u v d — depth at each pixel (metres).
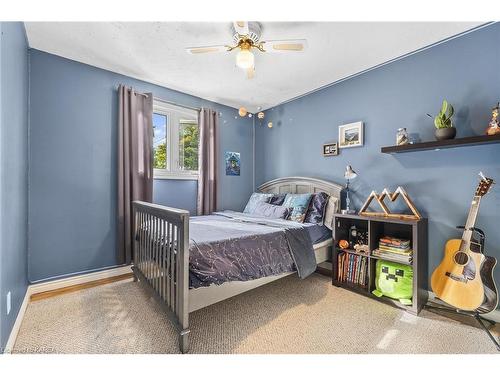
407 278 1.98
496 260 1.70
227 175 3.74
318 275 2.72
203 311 1.90
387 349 1.45
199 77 2.80
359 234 2.42
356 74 2.69
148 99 2.83
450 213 2.03
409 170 2.28
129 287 2.30
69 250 2.37
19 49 1.75
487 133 1.71
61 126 2.33
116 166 2.66
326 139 3.01
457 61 1.99
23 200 1.94
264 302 2.06
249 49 1.88
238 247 1.80
